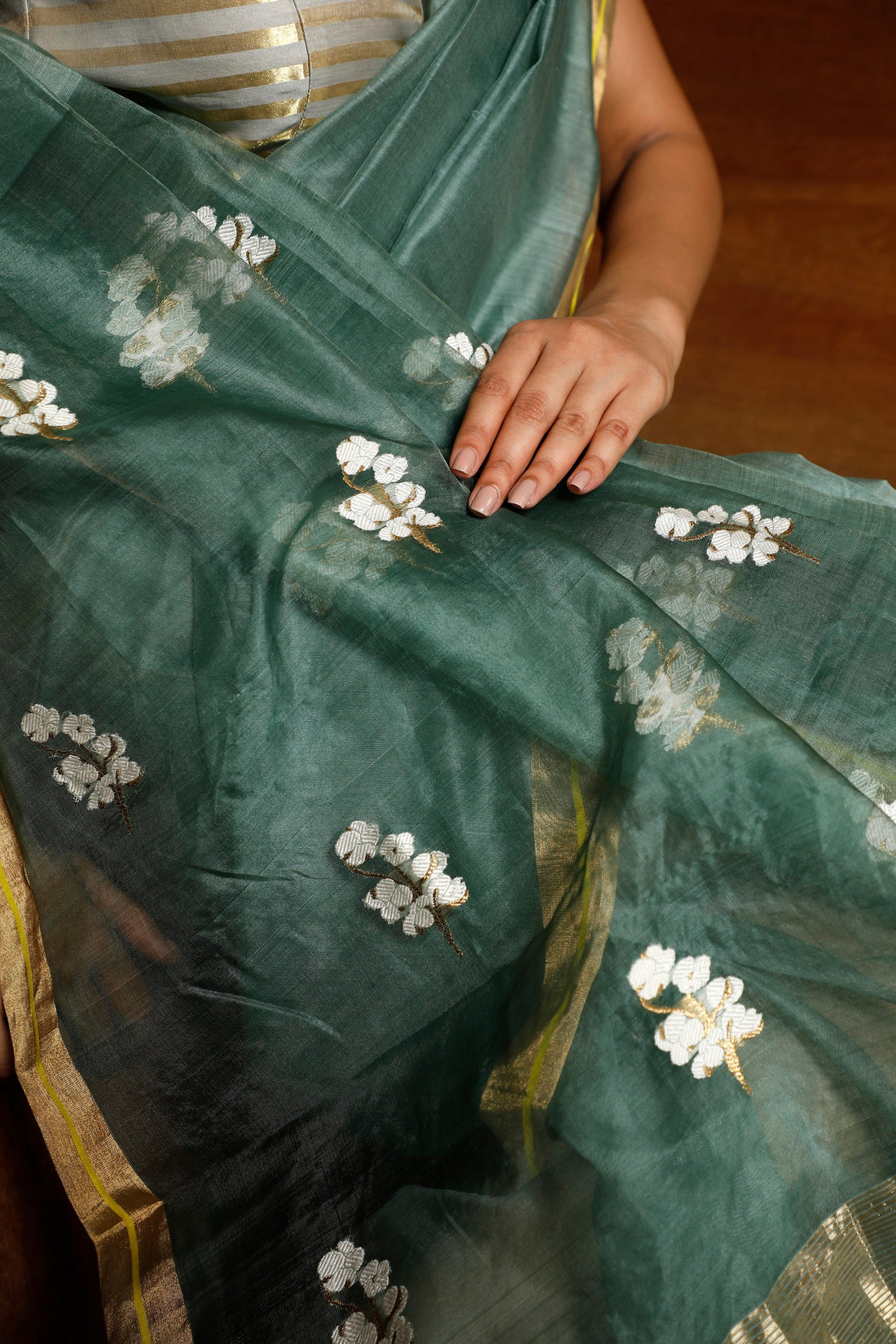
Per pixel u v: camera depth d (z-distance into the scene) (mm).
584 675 522
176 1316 489
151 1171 506
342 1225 490
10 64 663
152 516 574
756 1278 448
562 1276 465
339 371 625
